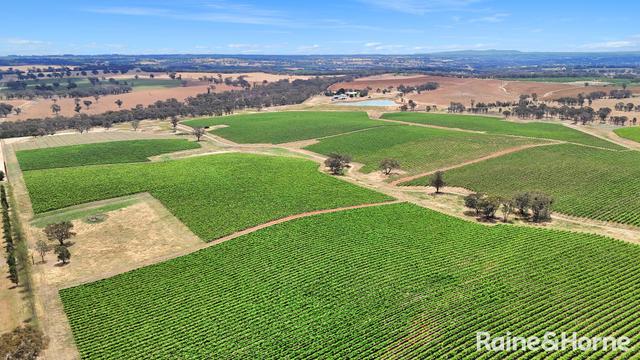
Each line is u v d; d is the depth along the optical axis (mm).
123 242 95062
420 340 60344
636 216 101562
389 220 101938
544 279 73812
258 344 60875
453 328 62438
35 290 76562
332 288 73875
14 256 82688
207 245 93250
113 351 60781
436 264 80438
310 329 63625
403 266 80000
